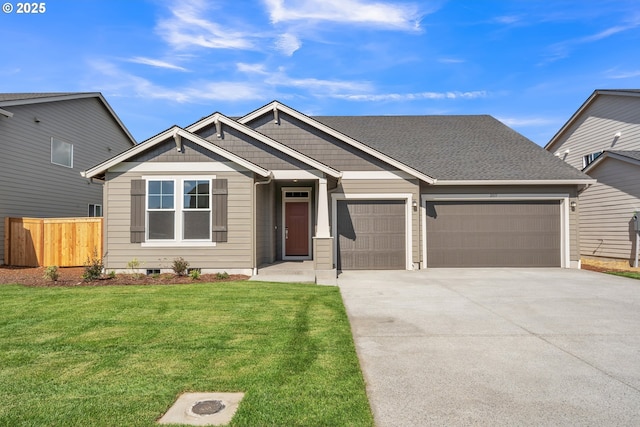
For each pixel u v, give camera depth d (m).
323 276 10.71
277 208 13.46
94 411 3.11
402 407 3.25
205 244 10.73
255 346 4.74
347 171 12.80
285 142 13.09
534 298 7.87
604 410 3.22
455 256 13.22
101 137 19.64
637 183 14.12
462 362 4.30
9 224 13.19
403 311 6.73
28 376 3.84
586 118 18.95
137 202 10.72
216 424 2.93
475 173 13.20
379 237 12.82
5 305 6.95
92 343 4.86
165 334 5.24
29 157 14.90
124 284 9.21
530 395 3.49
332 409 3.16
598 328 5.66
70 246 12.82
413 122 17.81
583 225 17.09
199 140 10.63
